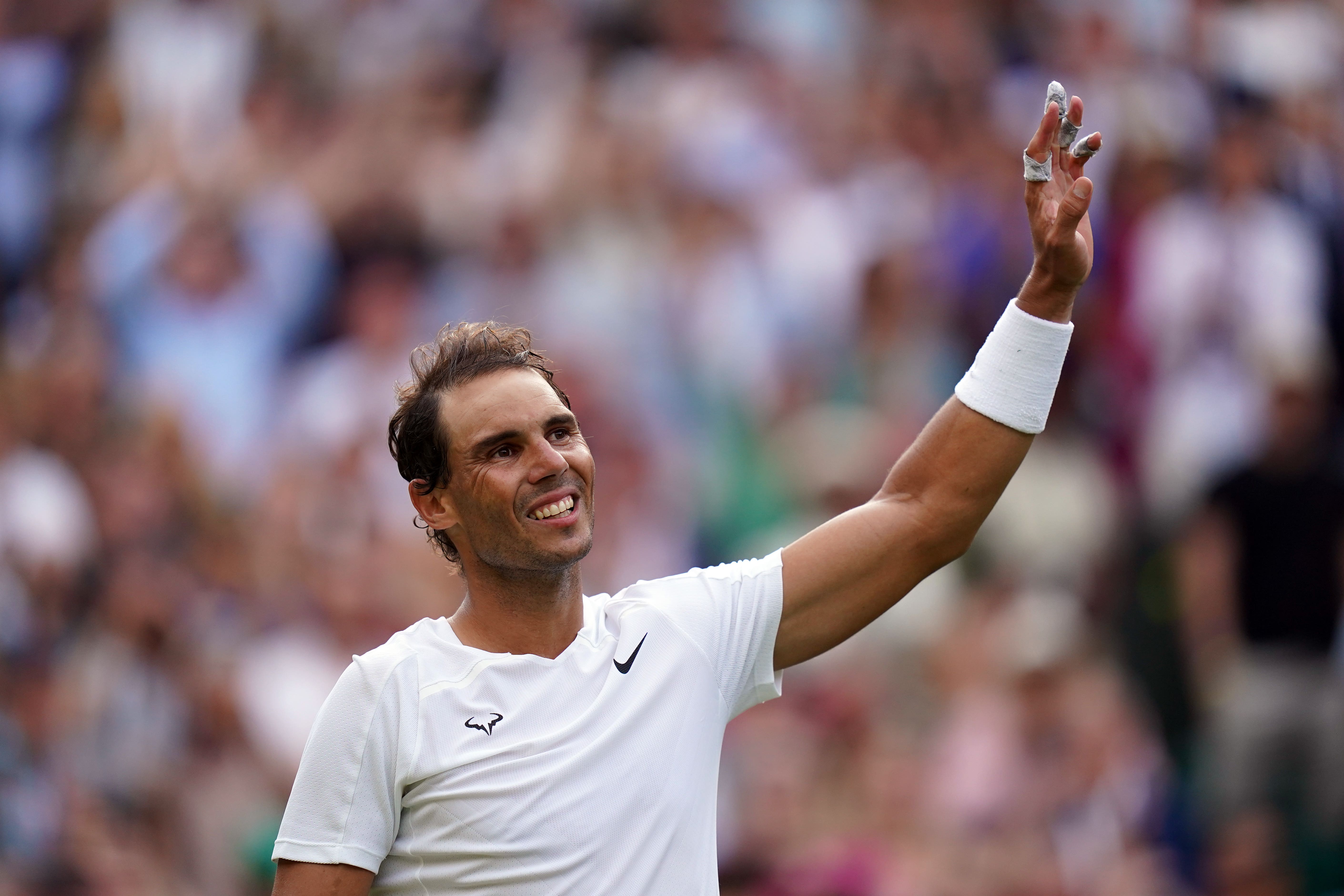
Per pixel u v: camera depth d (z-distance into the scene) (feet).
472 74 148.56
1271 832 103.91
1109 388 127.95
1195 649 112.98
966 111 144.46
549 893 34.55
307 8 153.69
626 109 142.31
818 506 115.55
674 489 120.06
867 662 103.60
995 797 97.91
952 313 131.75
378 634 112.88
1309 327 131.85
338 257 136.67
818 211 135.23
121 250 140.67
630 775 35.45
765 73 145.79
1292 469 112.16
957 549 39.37
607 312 130.52
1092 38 147.95
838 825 96.89
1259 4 153.48
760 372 127.65
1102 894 96.94
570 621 37.40
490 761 35.04
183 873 104.63
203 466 126.21
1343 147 147.02
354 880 35.09
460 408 36.83
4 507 120.67
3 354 139.95
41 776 109.29
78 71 157.28
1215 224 133.18
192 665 112.37
